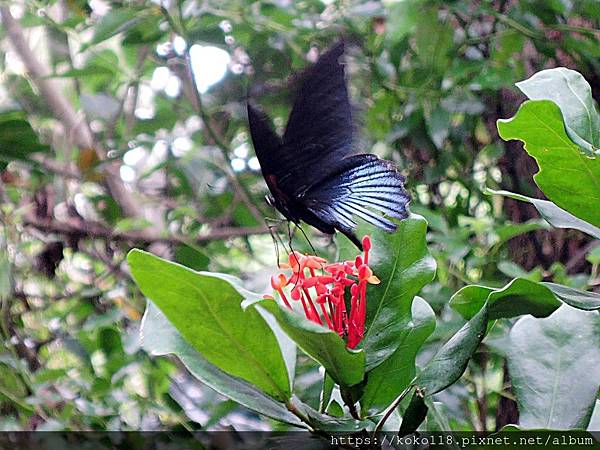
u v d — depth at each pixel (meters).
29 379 3.92
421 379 1.71
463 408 3.96
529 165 4.61
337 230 1.99
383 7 4.43
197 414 3.85
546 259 4.50
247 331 1.70
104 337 4.18
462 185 5.04
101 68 4.30
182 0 4.39
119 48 5.12
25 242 4.57
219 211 4.98
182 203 5.02
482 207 5.18
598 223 1.87
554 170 1.81
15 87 4.94
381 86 4.55
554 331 2.10
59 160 4.79
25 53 4.89
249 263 5.57
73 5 4.62
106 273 4.95
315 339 1.62
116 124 4.82
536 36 4.30
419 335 1.94
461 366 1.67
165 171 5.21
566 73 2.03
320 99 1.96
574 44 4.31
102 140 5.04
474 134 4.92
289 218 2.07
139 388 4.78
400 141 5.01
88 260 5.23
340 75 1.95
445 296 3.95
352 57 4.41
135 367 4.28
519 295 1.75
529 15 4.41
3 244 4.29
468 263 4.33
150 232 4.73
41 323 4.82
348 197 1.92
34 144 3.57
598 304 1.76
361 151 1.94
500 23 4.77
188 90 4.84
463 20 4.81
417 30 4.38
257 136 1.93
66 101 4.92
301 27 4.60
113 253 5.12
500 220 4.67
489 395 4.48
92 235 4.73
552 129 1.72
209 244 4.96
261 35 4.59
